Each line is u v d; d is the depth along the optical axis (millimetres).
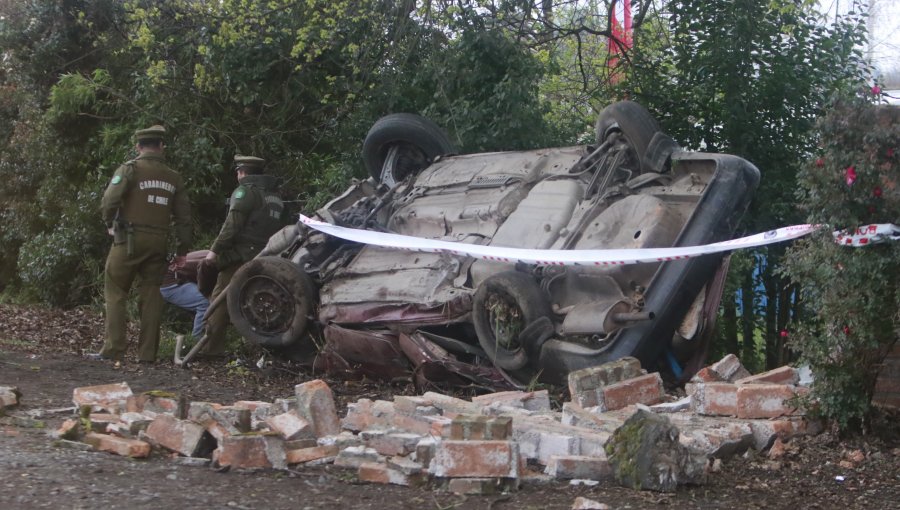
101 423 5375
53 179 14562
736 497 4766
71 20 14797
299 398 5570
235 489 4500
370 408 5703
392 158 10336
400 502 4422
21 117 15172
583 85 14047
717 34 10586
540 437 5176
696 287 7355
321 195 12305
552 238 7922
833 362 5754
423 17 12367
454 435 4738
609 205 7922
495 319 7660
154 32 13656
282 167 13656
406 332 8391
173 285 10406
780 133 10453
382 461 4906
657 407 6086
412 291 8391
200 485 4523
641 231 7441
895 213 5559
